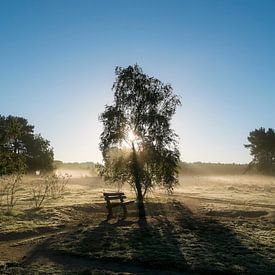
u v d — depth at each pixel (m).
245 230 24.14
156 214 34.03
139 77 34.81
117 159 34.22
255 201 42.81
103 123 34.91
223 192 57.03
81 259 17.75
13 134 28.78
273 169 113.12
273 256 17.80
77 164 129.88
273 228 24.92
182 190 60.81
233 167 142.62
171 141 34.38
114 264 17.00
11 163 27.69
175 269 16.22
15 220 26.83
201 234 22.75
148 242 20.55
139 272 15.91
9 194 44.47
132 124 34.56
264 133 115.50
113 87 35.38
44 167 95.50
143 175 33.12
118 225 26.58
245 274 15.30
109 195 31.22
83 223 27.56
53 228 24.92
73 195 46.56
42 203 36.50
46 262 17.31
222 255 17.86
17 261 17.41
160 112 34.69
